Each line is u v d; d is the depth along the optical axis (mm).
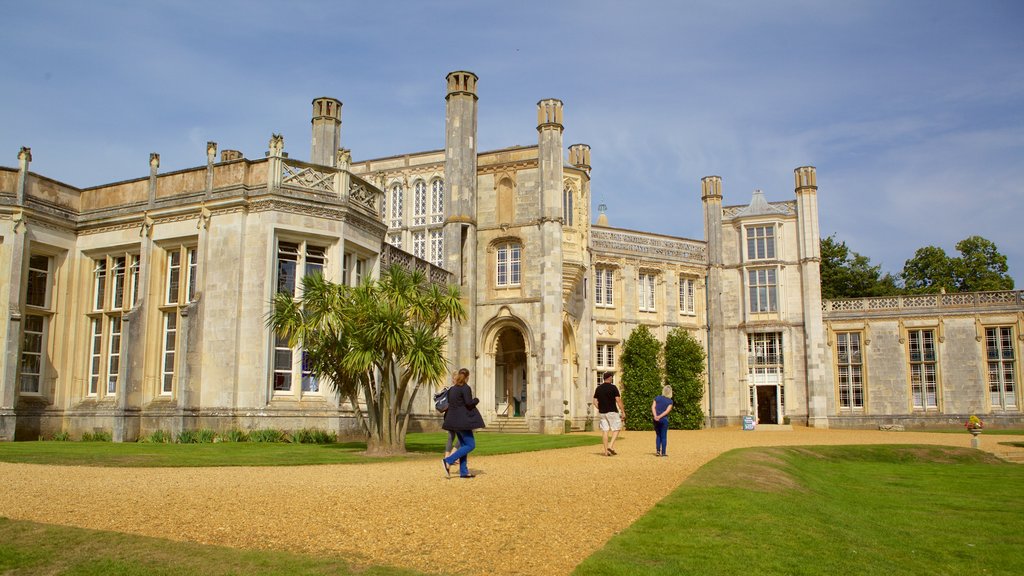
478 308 36531
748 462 16344
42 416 24219
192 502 10438
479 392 36000
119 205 25469
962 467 22250
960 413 43094
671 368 42562
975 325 43406
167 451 18047
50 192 25188
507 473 14031
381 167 39719
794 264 46594
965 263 56531
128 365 23297
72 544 8312
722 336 46000
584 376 40062
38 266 25125
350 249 25297
